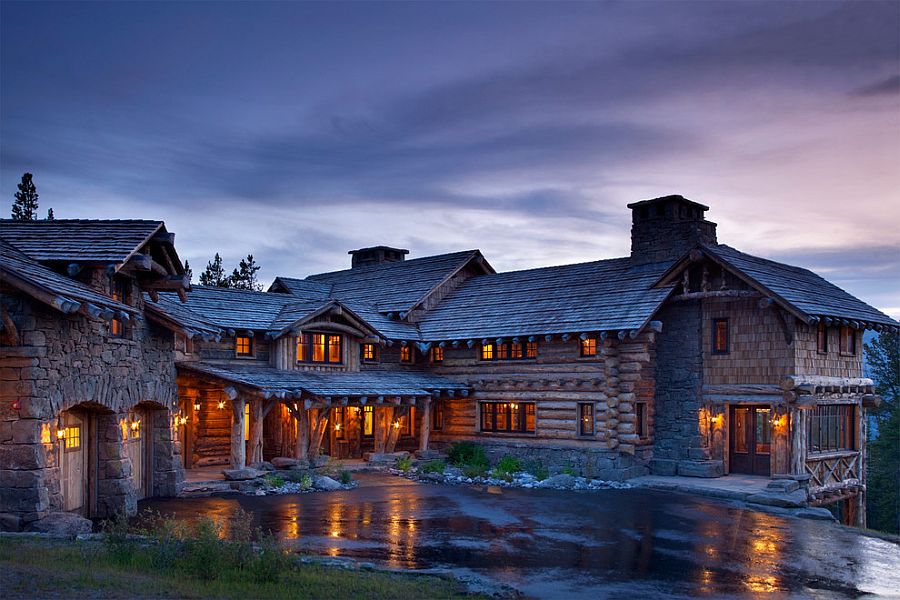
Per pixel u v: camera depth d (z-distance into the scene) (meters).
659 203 28.97
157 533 13.30
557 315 28.66
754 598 12.46
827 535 18.22
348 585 10.98
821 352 25.72
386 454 28.61
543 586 12.78
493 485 25.06
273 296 31.27
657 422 27.34
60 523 14.11
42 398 14.57
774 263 29.23
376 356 31.69
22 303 14.45
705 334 26.47
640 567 14.40
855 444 27.48
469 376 31.02
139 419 20.42
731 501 22.44
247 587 10.39
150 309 19.75
